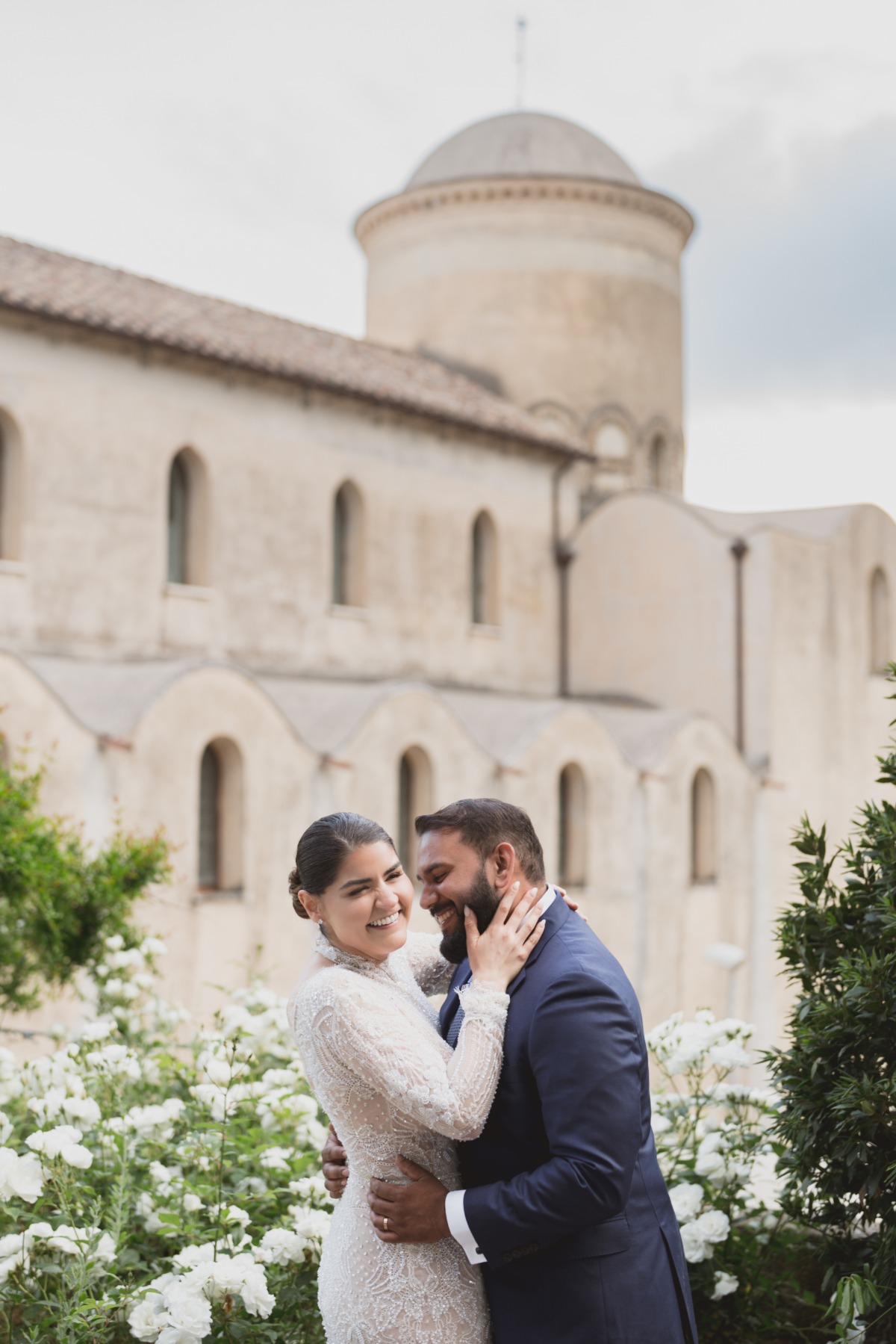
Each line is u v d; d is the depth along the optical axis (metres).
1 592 18.25
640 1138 3.64
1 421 18.73
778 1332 5.43
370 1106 3.78
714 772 24.98
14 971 11.48
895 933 4.80
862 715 28.77
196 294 24.44
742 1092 5.46
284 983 17.83
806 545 27.31
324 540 23.22
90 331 19.22
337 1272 3.90
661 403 32.31
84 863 11.98
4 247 21.48
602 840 22.70
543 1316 3.72
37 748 15.08
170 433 20.70
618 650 27.91
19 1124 5.87
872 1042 4.73
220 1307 4.38
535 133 33.62
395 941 3.91
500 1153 3.79
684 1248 4.95
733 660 26.50
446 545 25.77
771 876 25.80
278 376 21.77
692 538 27.17
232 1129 5.54
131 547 20.03
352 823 3.94
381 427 24.47
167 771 16.36
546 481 28.39
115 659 19.70
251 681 17.45
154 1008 8.10
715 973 24.75
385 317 32.50
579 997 3.69
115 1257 4.59
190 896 16.61
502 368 30.78
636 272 31.80
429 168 34.09
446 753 20.34
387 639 24.41
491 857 3.95
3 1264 4.43
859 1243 5.14
